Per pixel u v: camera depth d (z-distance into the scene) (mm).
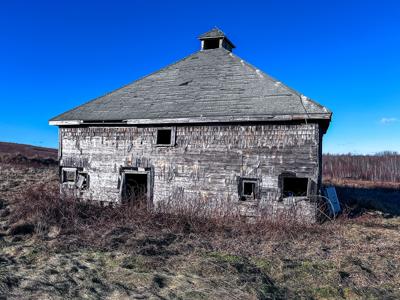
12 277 6887
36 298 6125
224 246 9789
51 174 26125
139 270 7832
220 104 14398
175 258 8680
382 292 7191
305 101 13289
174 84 16781
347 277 7844
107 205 14344
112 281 7129
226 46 19531
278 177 13148
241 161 13625
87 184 15719
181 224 11422
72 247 9141
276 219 11648
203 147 14125
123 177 15172
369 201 19500
